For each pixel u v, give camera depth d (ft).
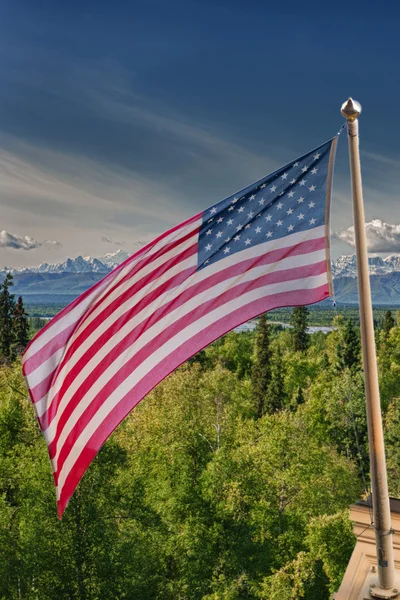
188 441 142.61
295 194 27.48
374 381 22.18
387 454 185.68
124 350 28.78
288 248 27.40
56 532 90.02
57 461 28.45
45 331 29.14
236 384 244.42
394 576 22.95
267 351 276.82
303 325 391.65
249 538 103.24
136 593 88.74
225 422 164.86
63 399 28.94
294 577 88.28
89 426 28.71
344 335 258.78
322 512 115.85
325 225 26.99
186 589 101.09
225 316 27.94
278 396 253.24
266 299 27.20
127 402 28.32
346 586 23.59
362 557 24.67
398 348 318.45
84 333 29.25
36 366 29.04
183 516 117.08
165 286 28.91
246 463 118.73
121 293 29.32
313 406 217.56
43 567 87.76
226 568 99.04
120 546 91.66
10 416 144.46
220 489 116.37
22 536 94.22
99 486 100.73
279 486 114.32
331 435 205.67
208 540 104.78
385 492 22.43
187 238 28.78
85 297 29.40
